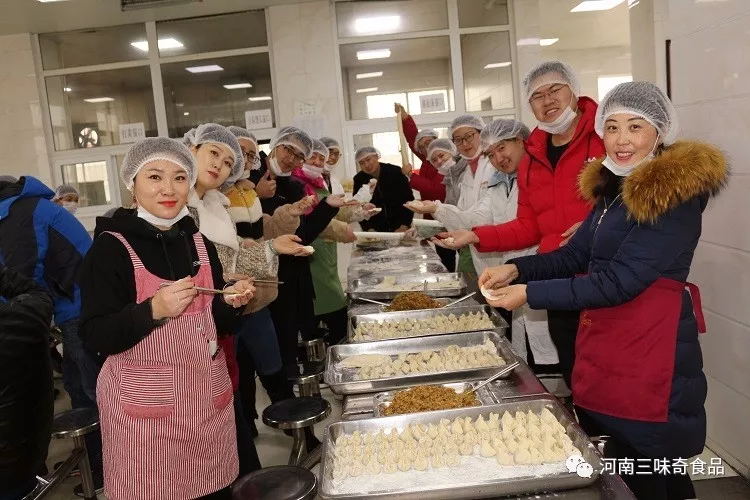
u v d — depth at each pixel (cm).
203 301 151
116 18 657
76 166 717
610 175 159
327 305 371
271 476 155
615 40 991
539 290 149
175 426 146
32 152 705
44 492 178
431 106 710
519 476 123
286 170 303
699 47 229
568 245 178
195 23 693
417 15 698
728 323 229
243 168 223
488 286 172
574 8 794
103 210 722
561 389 286
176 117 713
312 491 147
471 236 237
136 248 144
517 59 694
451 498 114
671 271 147
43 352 143
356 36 696
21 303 140
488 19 700
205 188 196
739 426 229
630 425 151
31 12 608
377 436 144
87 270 141
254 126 703
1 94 695
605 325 153
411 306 259
